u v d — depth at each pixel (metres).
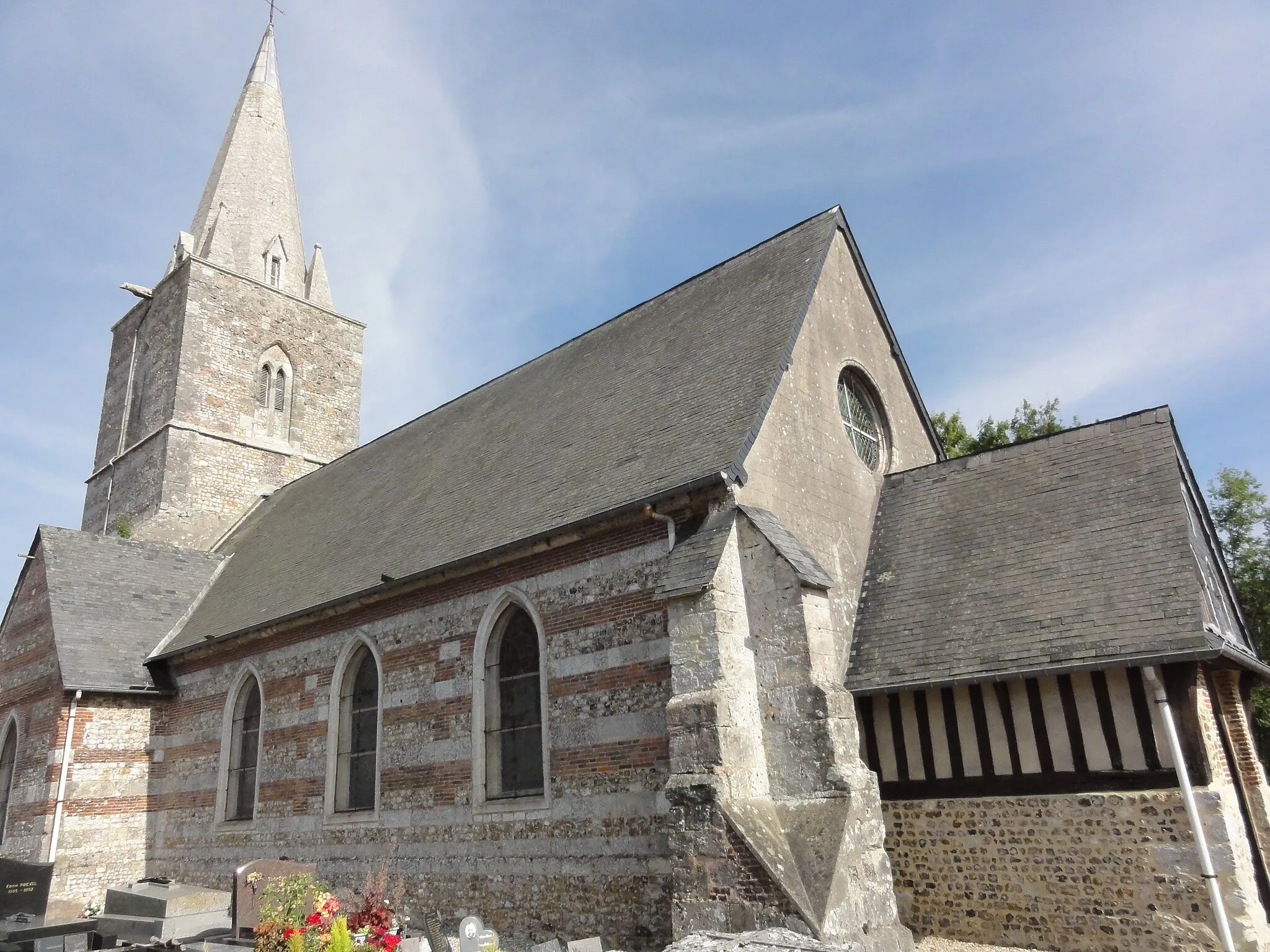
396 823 13.59
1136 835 9.91
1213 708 10.92
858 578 13.84
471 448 18.23
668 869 10.14
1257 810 11.18
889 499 15.21
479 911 12.04
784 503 12.32
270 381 29.00
